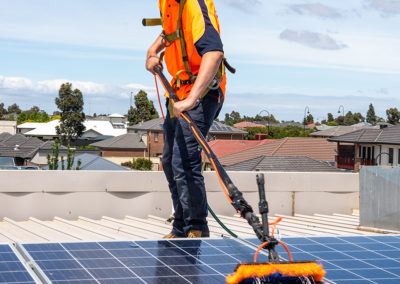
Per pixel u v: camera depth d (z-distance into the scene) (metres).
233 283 2.49
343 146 57.12
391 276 3.02
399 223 7.41
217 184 8.48
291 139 55.44
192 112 4.21
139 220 7.59
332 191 9.22
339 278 2.94
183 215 4.51
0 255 3.00
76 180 7.69
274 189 8.88
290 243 3.77
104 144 91.62
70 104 112.25
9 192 7.37
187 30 4.07
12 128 132.62
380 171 7.53
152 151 91.75
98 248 3.29
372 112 173.25
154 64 4.51
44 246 3.28
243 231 6.85
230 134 88.44
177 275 2.82
